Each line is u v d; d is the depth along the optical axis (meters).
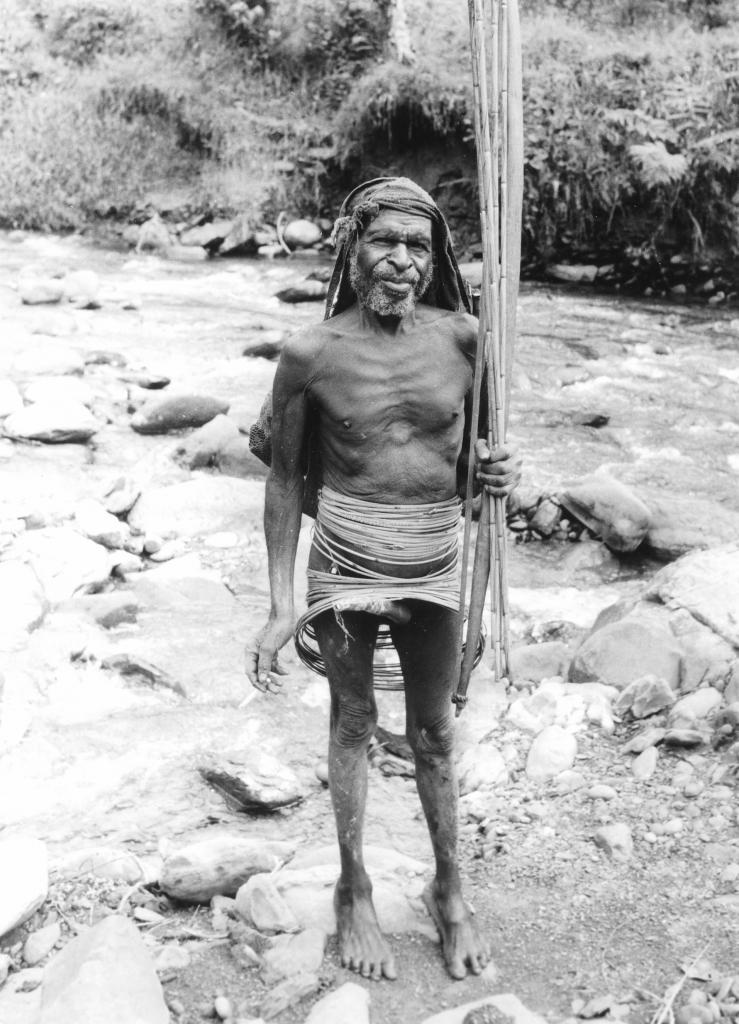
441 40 16.20
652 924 3.40
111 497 7.04
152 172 16.53
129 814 4.24
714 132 13.81
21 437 7.77
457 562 3.21
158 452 7.86
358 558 3.06
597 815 3.95
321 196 16.17
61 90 17.14
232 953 3.34
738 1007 3.02
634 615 5.05
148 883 3.75
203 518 6.93
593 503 6.68
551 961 3.28
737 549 5.27
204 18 17.33
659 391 9.73
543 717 4.62
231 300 12.54
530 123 14.11
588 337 11.39
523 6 16.59
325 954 3.30
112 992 3.02
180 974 3.27
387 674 3.62
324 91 17.00
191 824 4.18
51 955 3.40
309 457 3.23
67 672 5.19
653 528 6.67
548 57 14.78
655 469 8.06
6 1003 3.13
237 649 5.45
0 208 16.38
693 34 15.20
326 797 4.36
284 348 3.03
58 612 5.74
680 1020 3.00
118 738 4.73
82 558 6.21
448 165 15.38
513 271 2.91
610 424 8.96
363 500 3.05
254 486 7.29
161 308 12.02
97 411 8.40
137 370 9.55
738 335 11.55
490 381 2.97
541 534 6.92
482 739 4.59
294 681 5.21
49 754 4.59
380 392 2.97
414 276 2.88
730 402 9.50
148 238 15.35
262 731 4.82
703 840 3.75
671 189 13.55
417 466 3.03
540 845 3.83
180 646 5.47
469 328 3.07
